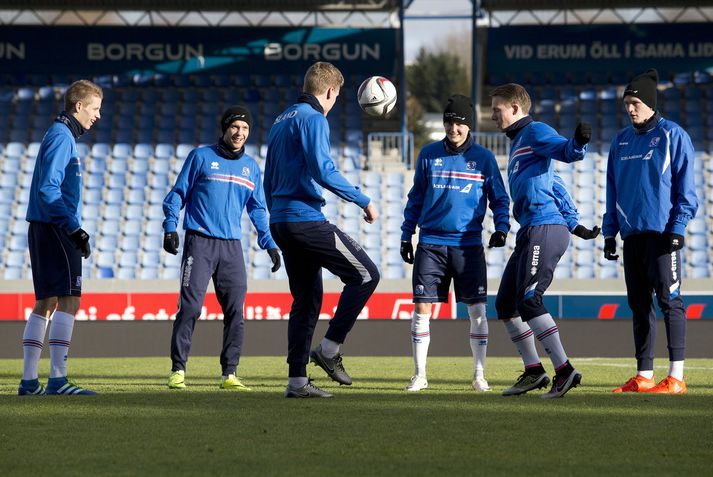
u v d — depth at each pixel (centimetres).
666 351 3003
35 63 5259
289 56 5259
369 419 1052
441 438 912
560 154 1310
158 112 5178
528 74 5312
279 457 806
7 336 3092
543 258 1340
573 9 5216
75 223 1388
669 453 827
